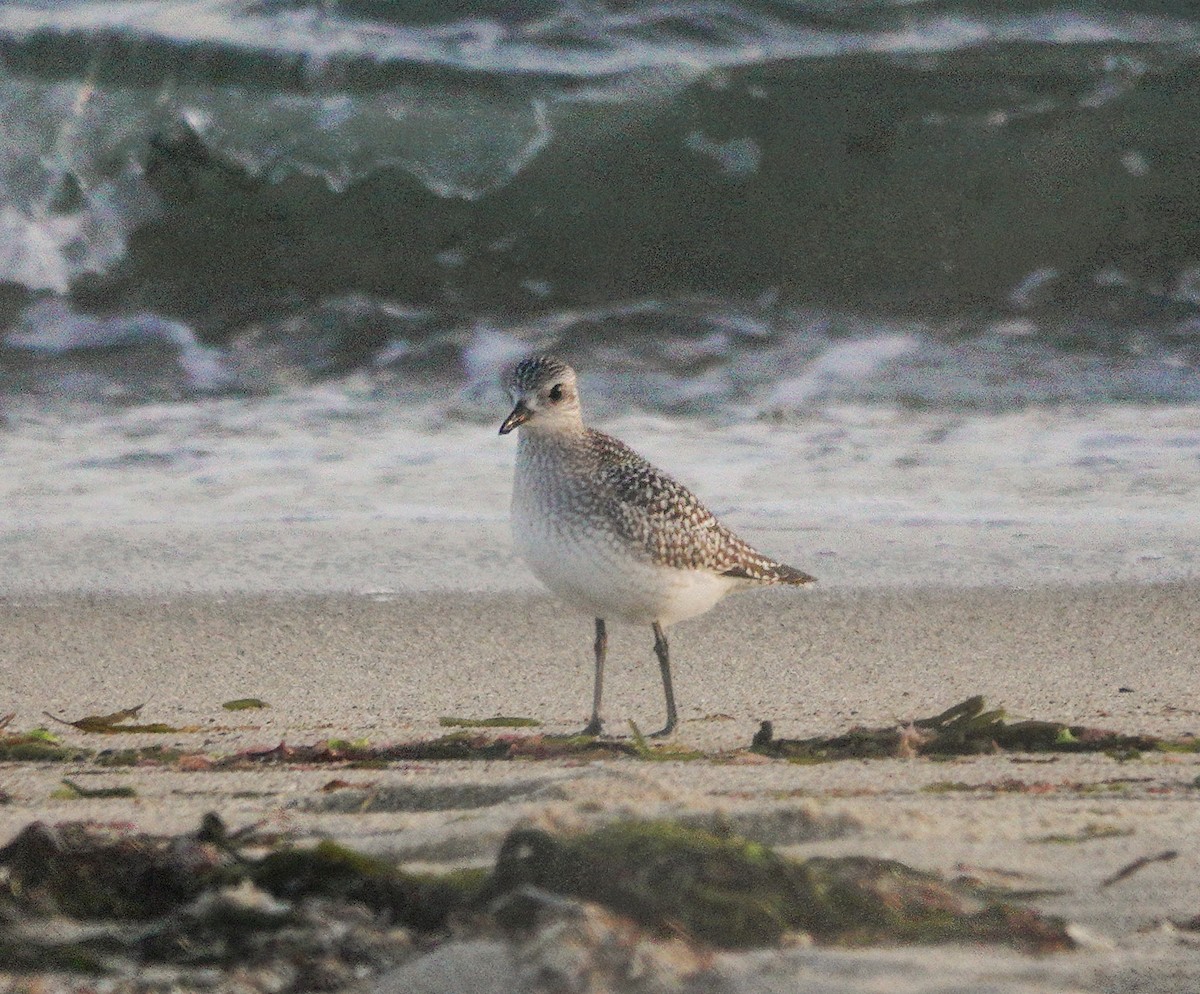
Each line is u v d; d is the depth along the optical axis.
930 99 22.53
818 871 4.84
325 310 20.66
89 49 22.23
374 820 6.07
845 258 21.81
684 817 5.52
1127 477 14.65
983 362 18.84
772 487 14.42
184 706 9.52
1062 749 7.99
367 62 22.58
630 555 8.92
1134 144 22.28
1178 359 18.98
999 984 4.27
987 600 11.65
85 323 20.12
